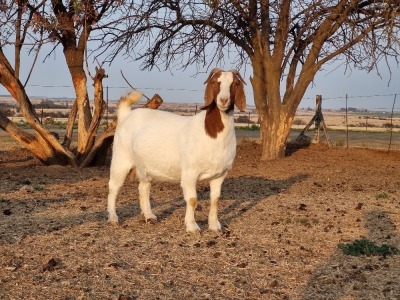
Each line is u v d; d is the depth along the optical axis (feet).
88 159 51.42
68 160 51.24
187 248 24.14
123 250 23.71
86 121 52.06
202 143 24.95
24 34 46.73
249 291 19.30
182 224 28.53
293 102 56.85
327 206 34.53
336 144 73.72
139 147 26.89
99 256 22.81
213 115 24.77
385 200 37.06
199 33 52.75
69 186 41.01
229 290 19.35
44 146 51.16
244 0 50.16
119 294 18.75
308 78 55.77
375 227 29.04
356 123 188.96
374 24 47.83
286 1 53.01
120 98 29.22
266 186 42.22
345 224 29.63
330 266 22.13
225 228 28.12
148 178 27.86
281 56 56.13
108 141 51.19
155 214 30.99
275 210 32.94
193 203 26.14
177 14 52.42
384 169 51.72
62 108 214.28
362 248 23.98
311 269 21.75
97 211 31.65
